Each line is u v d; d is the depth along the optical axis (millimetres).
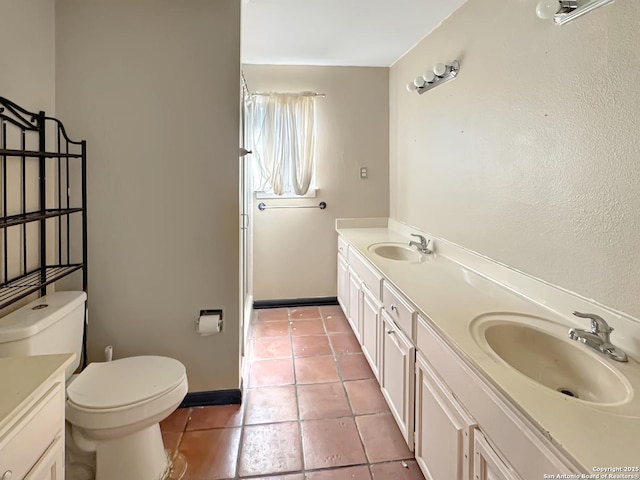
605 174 1295
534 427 882
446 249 2451
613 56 1249
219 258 2154
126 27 2002
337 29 2656
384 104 3633
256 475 1705
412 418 1710
